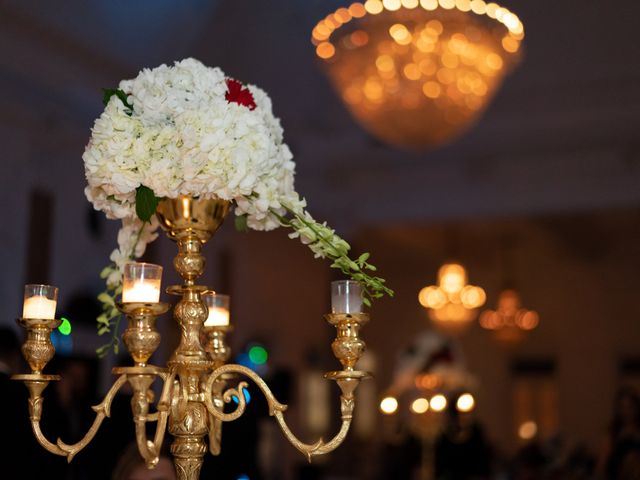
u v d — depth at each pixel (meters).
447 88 7.75
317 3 8.23
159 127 2.08
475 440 6.34
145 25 7.59
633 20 8.61
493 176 11.72
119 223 9.78
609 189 11.21
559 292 18.39
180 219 2.15
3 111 7.81
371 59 7.68
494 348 18.72
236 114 2.08
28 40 6.95
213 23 8.24
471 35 7.30
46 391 3.52
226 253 12.12
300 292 14.05
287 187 2.29
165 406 2.01
